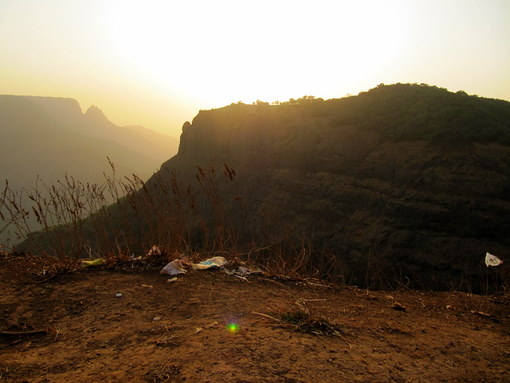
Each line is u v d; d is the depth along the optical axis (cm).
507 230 2522
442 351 263
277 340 242
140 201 446
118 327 267
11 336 254
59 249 404
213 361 205
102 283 363
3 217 379
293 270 454
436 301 424
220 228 470
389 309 370
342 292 420
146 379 187
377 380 203
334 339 259
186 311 301
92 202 434
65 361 214
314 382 192
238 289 373
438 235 2738
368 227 3138
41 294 331
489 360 255
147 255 438
